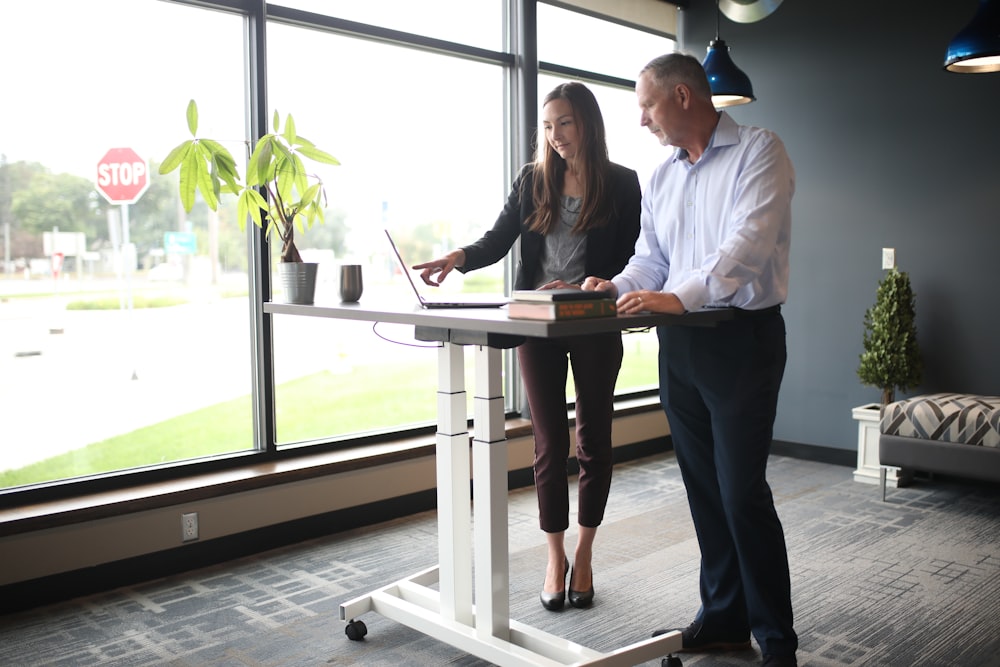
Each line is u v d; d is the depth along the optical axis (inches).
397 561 120.1
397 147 147.9
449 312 72.3
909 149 168.6
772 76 187.8
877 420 161.3
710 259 72.5
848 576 112.0
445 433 85.3
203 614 101.2
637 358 200.8
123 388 119.0
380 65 144.9
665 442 193.8
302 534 129.0
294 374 137.3
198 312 125.5
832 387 181.3
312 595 107.3
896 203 170.7
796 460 184.9
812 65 181.2
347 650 91.1
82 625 98.0
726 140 78.6
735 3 173.5
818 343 183.3
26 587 102.7
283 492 126.4
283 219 103.2
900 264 170.9
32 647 92.0
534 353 97.6
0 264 107.8
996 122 157.2
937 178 165.2
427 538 130.6
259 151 107.3
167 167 105.3
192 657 89.4
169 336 122.9
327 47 137.6
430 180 153.4
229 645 92.4
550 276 100.0
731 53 194.5
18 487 109.1
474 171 160.7
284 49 132.2
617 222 98.0
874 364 163.0
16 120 108.1
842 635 93.1
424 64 151.6
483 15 159.6
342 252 141.3
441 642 93.0
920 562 117.4
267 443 131.2
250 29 126.7
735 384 77.8
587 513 101.6
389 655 89.7
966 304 162.9
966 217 161.9
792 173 78.2
